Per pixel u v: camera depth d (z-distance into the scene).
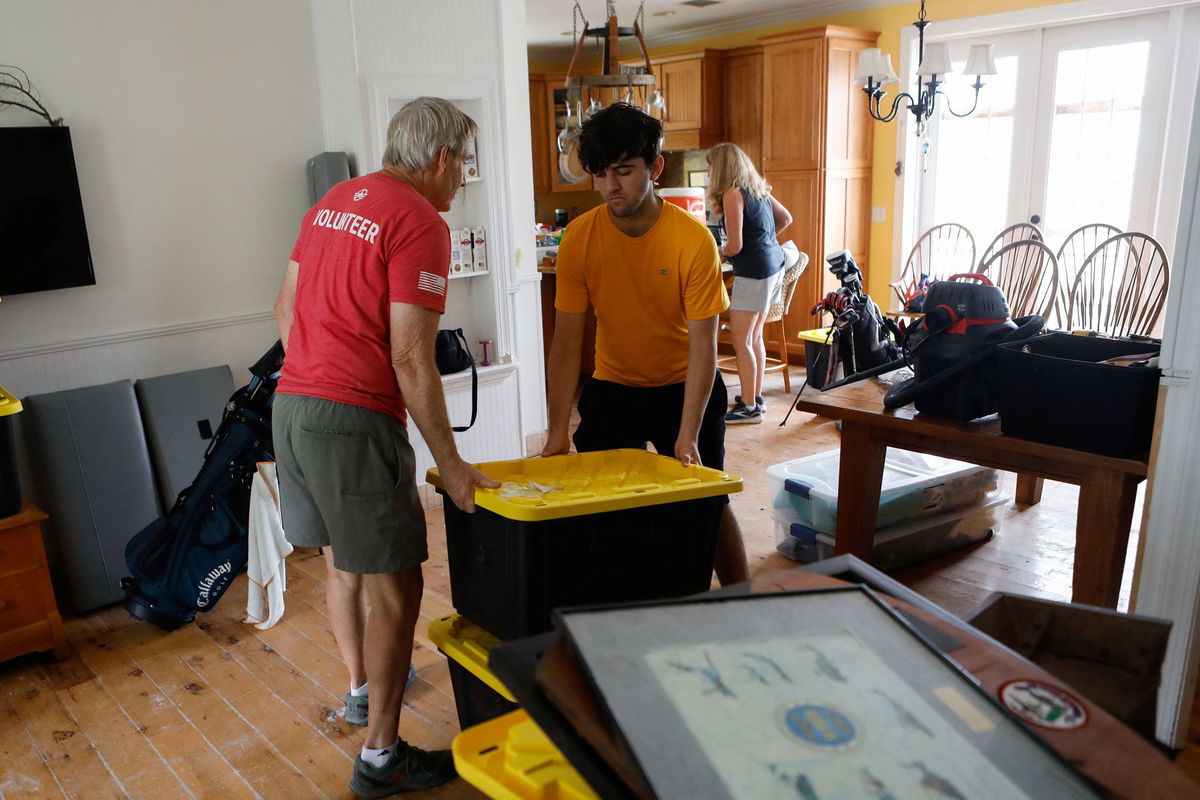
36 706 2.30
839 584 0.82
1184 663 1.82
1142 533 1.81
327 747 2.09
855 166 6.27
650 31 7.39
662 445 2.26
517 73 4.00
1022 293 4.53
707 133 6.95
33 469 2.79
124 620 2.80
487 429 3.71
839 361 3.72
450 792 1.92
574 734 0.68
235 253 3.25
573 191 8.84
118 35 2.90
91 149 2.89
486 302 3.67
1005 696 0.68
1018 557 2.99
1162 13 4.97
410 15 3.21
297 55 3.28
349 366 1.71
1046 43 5.47
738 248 4.51
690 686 0.65
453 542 1.80
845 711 0.64
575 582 1.62
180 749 2.10
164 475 3.01
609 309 2.12
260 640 2.63
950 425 2.08
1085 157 5.43
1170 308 1.68
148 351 3.09
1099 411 1.79
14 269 2.73
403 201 1.67
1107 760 0.62
